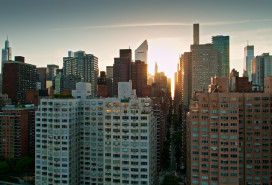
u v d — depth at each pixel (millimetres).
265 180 141625
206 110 137500
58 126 144375
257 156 142500
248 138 143375
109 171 142000
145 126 136875
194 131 140375
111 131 141125
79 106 156000
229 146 133625
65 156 143375
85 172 155250
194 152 140375
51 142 145625
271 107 142000
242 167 143625
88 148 154625
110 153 141875
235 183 133000
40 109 148875
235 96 133625
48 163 146000
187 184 177375
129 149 138250
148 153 136500
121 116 139500
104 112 142250
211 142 136000
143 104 148375
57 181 143500
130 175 138125
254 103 143250
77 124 153750
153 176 159250
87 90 172750
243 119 144375
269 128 141875
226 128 133750
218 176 134625
